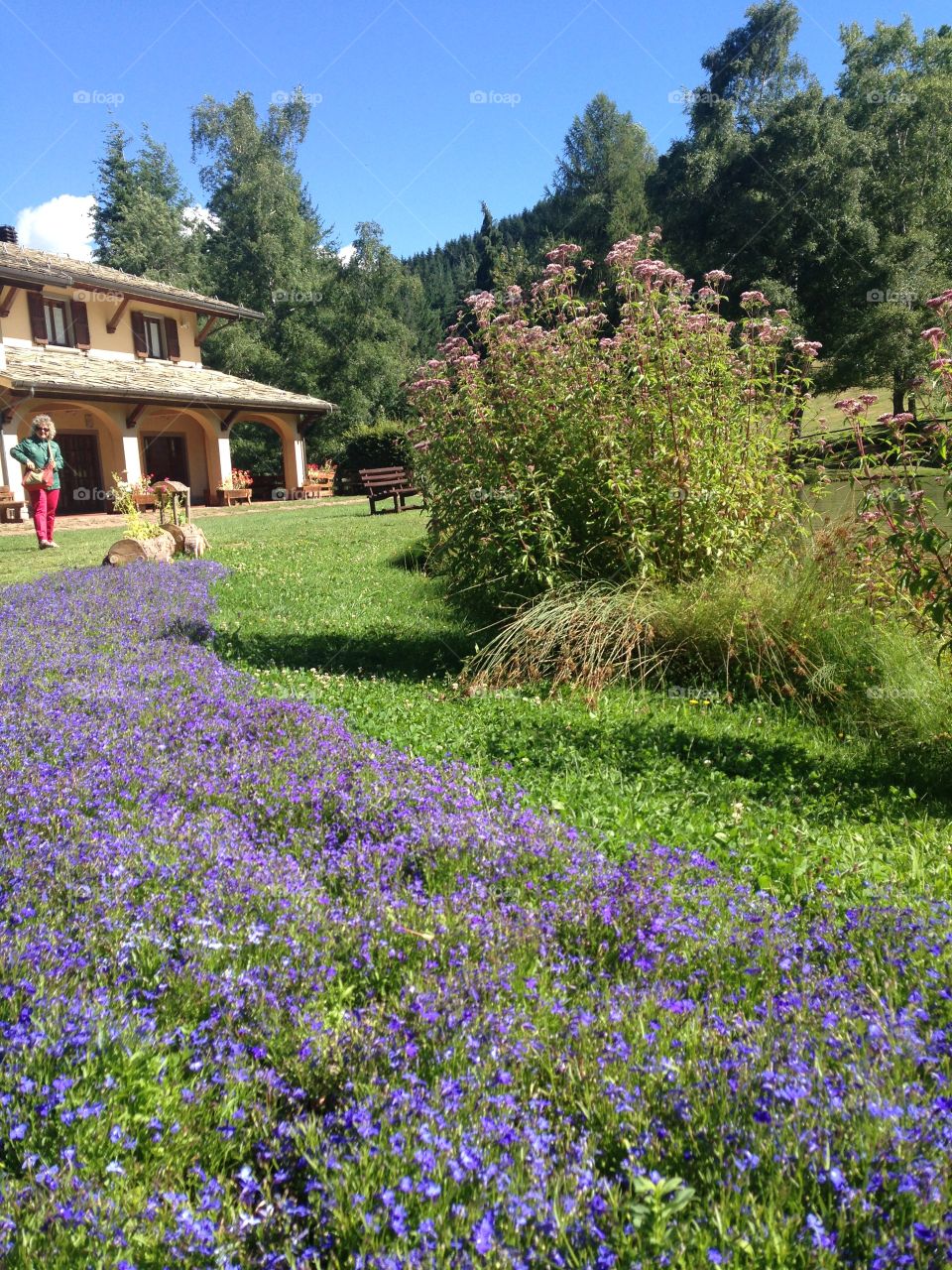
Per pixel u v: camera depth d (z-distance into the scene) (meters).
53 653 7.08
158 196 50.53
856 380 34.47
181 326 32.06
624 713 5.75
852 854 3.65
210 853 3.37
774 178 36.22
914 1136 1.80
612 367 7.14
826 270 35.62
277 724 5.24
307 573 12.11
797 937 2.91
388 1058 2.16
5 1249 1.56
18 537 17.92
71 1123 1.89
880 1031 2.20
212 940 2.65
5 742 4.55
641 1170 1.74
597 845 3.74
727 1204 1.66
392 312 52.69
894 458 5.25
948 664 5.29
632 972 2.71
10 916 2.79
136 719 5.21
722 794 4.46
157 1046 2.22
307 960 2.65
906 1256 1.50
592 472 6.97
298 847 3.60
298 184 49.22
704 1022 2.33
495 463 7.09
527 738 5.20
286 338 46.62
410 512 22.86
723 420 7.09
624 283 7.29
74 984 2.39
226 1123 1.97
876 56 41.94
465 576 7.71
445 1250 1.55
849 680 5.86
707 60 45.53
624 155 58.88
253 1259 1.60
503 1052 2.19
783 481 7.55
